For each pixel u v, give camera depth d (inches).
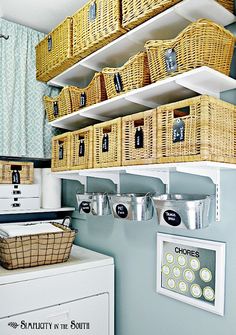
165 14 56.0
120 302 82.7
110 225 87.4
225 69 53.7
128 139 62.6
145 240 75.6
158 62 56.1
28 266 70.5
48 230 75.7
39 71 94.9
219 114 50.3
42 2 82.8
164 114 54.8
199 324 62.1
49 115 94.8
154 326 72.3
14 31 93.1
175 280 66.6
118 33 65.7
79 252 88.4
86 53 76.9
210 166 50.3
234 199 56.8
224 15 56.3
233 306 56.0
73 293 73.0
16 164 93.0
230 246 57.1
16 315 64.6
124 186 82.8
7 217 97.3
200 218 54.7
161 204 57.9
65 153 84.7
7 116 90.2
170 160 52.8
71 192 107.2
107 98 72.7
